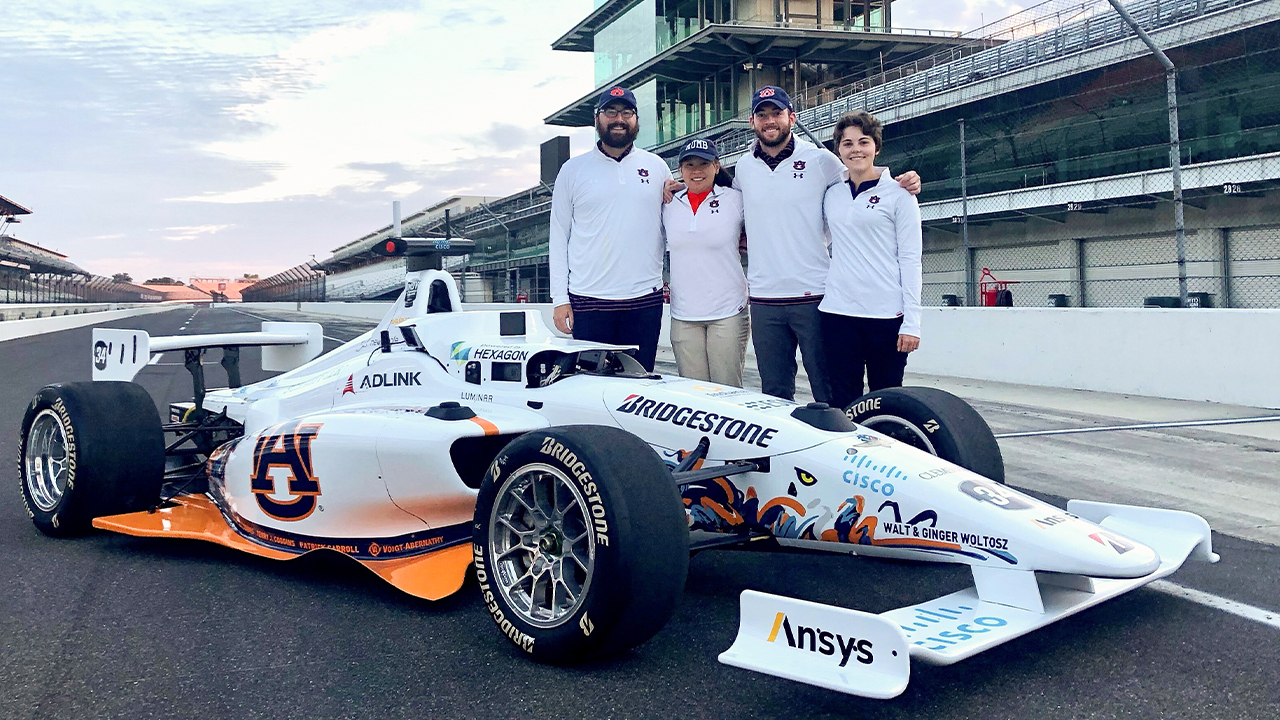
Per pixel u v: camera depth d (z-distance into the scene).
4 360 16.81
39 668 2.64
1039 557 2.38
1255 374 7.70
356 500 3.38
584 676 2.53
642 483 2.49
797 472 2.84
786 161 4.41
